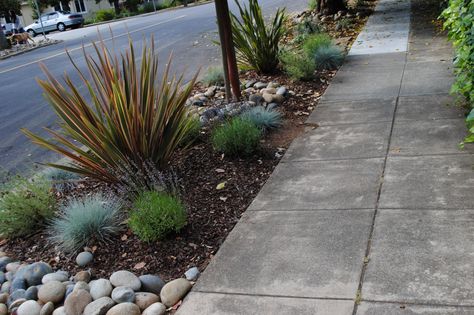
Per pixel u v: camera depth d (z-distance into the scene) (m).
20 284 3.52
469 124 4.88
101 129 4.33
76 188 5.05
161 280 3.34
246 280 3.18
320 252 3.34
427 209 3.66
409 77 7.21
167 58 12.05
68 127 4.52
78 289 3.24
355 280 3.00
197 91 8.32
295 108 6.59
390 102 6.26
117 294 3.13
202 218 4.08
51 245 4.07
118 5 41.75
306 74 7.70
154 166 4.48
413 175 4.23
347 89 7.11
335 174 4.50
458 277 2.87
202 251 3.65
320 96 7.00
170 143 4.73
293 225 3.74
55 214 4.38
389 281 2.94
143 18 30.98
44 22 35.66
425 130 5.17
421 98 6.21
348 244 3.38
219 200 4.36
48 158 6.40
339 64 8.52
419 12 12.71
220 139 5.21
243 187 4.55
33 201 4.31
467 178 4.02
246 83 7.95
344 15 13.23
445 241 3.24
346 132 5.49
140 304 3.12
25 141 7.34
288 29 12.10
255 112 5.93
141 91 4.57
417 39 9.67
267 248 3.49
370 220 3.63
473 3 4.54
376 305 2.76
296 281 3.08
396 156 4.67
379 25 11.68
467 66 4.78
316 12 13.84
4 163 6.48
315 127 5.80
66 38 25.12
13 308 3.28
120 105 4.25
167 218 3.77
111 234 3.96
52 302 3.28
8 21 41.56
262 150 5.25
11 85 12.12
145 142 4.47
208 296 3.09
